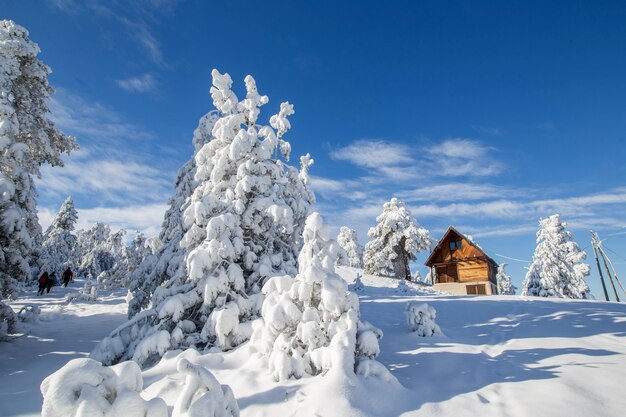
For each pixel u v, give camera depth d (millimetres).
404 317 11328
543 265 38281
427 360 6918
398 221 41156
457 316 11148
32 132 13758
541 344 7609
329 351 5660
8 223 10305
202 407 3188
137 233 37844
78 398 2734
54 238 43000
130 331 9047
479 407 4859
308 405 4855
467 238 35906
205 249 9031
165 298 9375
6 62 12391
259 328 7707
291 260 11422
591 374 5688
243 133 10688
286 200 11633
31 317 15148
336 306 6176
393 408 4961
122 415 2729
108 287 31875
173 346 8023
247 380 5977
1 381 7625
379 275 40594
